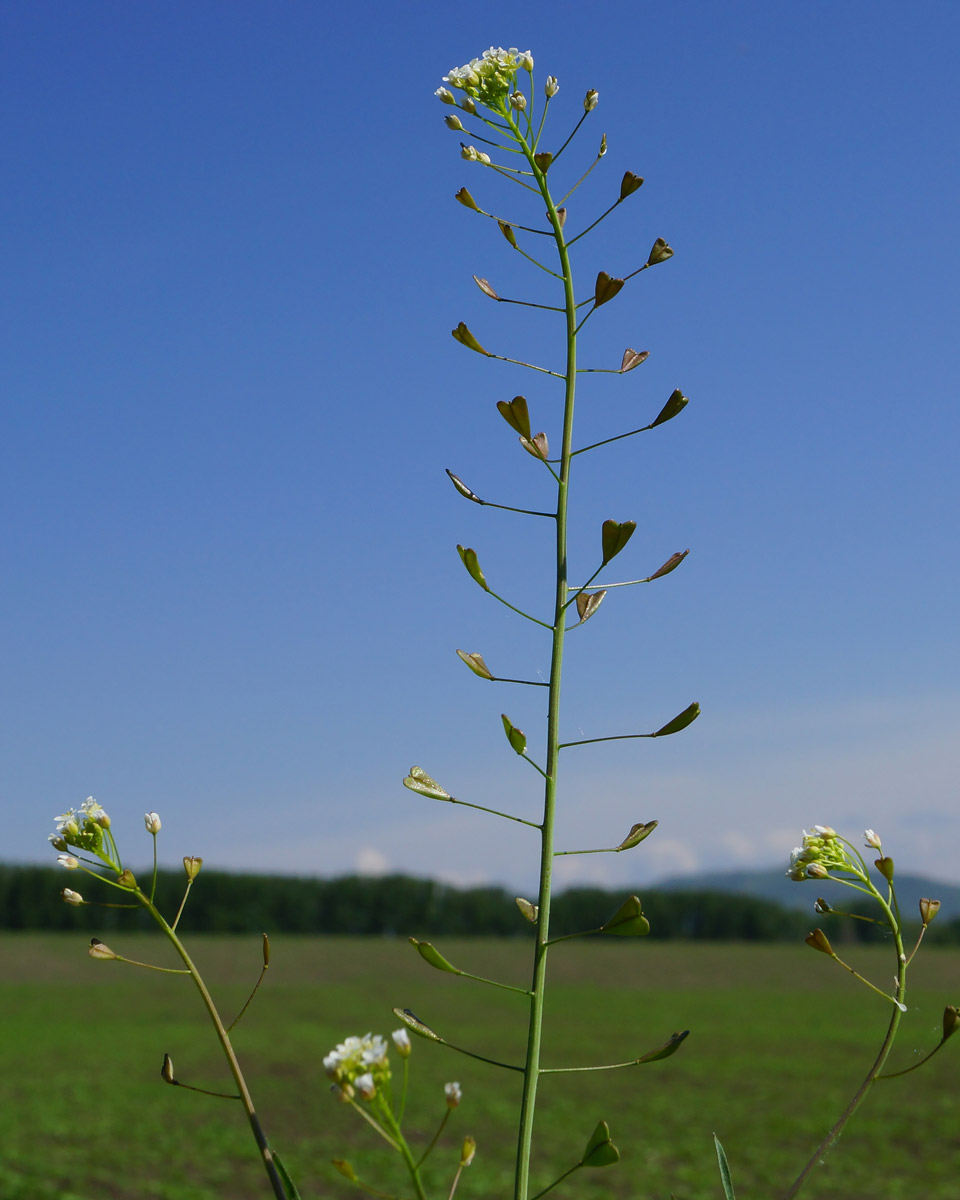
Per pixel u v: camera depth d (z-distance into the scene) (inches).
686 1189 381.4
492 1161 427.5
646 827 70.0
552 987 1192.2
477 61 81.8
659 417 74.3
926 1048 705.0
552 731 71.7
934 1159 420.5
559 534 75.0
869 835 71.2
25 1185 367.6
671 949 1455.5
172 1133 469.4
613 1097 576.4
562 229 79.3
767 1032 821.9
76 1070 638.5
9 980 1134.4
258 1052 719.7
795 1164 418.0
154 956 1289.4
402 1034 53.5
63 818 67.7
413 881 1593.3
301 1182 390.3
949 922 1413.6
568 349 78.1
